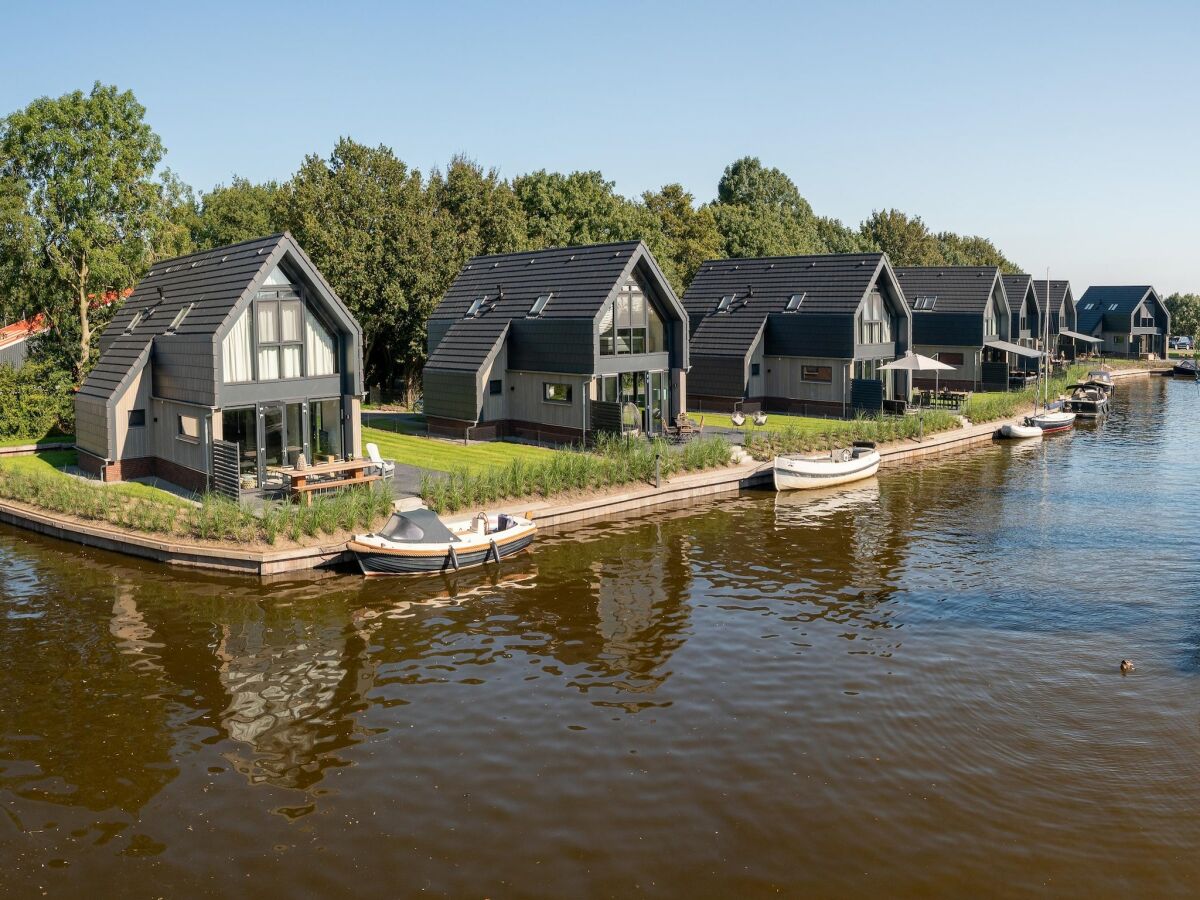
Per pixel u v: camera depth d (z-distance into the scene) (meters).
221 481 29.30
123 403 32.84
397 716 16.86
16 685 18.16
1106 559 26.30
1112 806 13.83
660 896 11.92
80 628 21.09
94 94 44.59
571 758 15.29
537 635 20.73
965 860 12.60
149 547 25.95
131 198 45.44
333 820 13.61
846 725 16.33
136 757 15.42
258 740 16.02
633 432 39.06
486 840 13.10
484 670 18.86
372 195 52.19
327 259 50.62
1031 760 15.11
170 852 12.89
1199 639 20.17
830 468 36.34
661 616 21.84
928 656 19.30
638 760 15.21
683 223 83.94
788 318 51.44
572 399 40.34
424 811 13.81
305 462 30.34
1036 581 24.31
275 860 12.69
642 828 13.34
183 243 52.84
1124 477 38.62
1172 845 12.91
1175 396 72.88
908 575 24.84
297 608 22.42
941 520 31.02
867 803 13.92
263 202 86.81
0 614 21.92
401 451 38.47
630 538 28.77
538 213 68.06
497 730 16.30
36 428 41.66
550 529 29.84
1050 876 12.27
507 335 42.41
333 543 25.80
